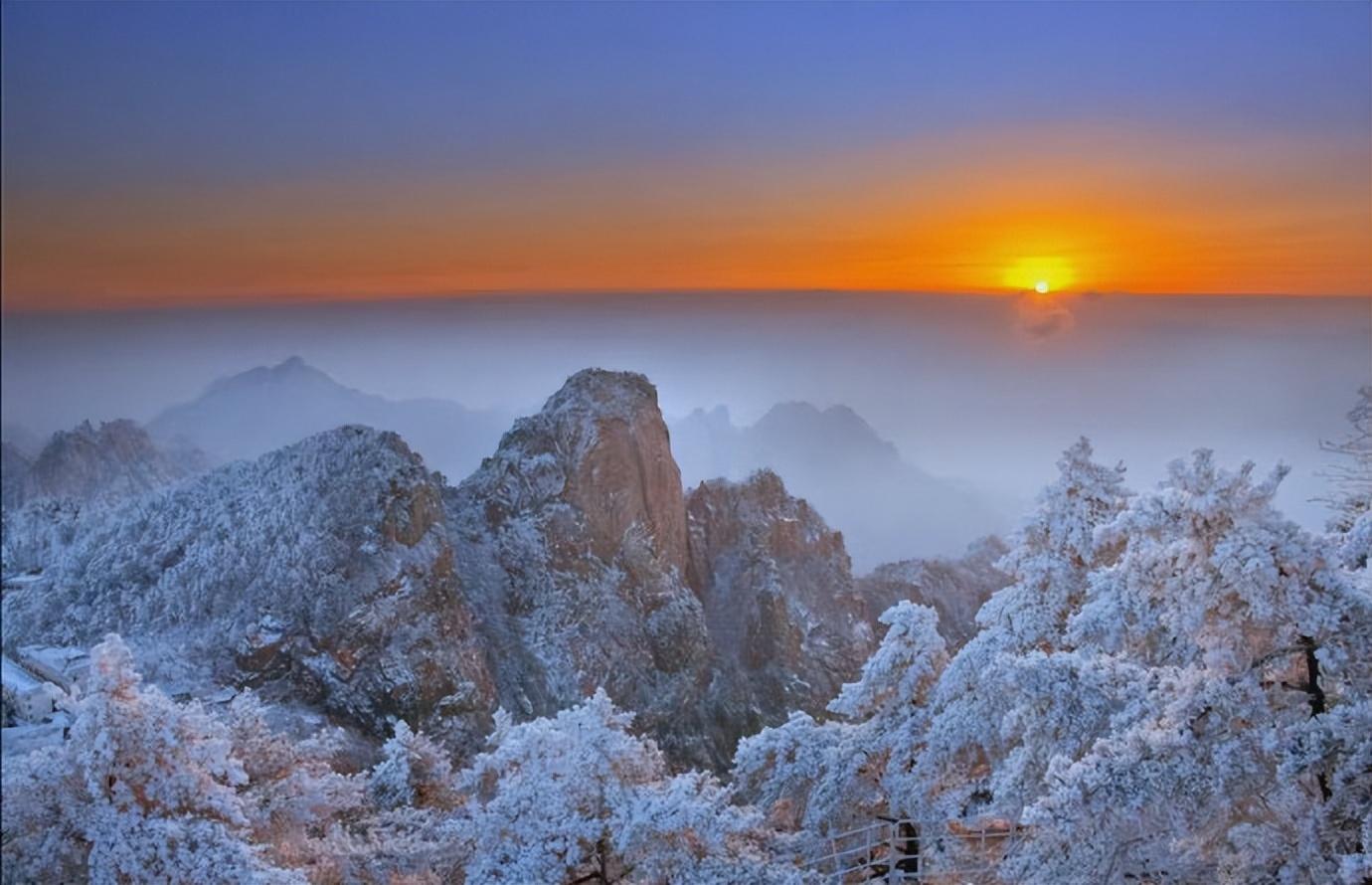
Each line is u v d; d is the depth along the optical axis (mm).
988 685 13000
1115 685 11500
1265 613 9703
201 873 10797
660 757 13938
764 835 13836
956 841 13969
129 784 11375
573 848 12492
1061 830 10000
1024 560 14758
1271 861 10172
